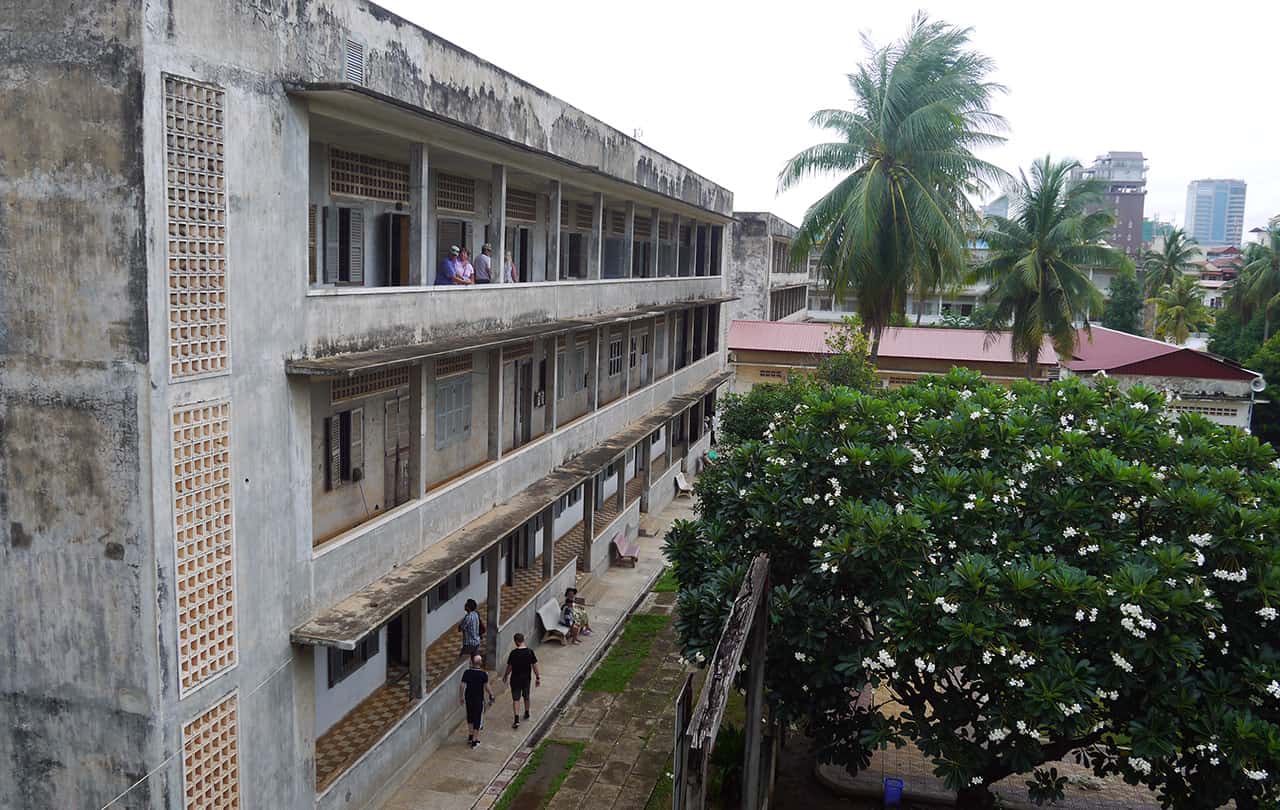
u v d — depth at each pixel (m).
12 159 7.69
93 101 7.42
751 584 9.53
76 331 7.73
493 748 13.50
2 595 8.29
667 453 29.86
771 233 39.34
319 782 10.70
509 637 16.05
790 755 14.16
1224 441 12.51
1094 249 30.31
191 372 8.06
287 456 9.54
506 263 16.70
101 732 8.19
